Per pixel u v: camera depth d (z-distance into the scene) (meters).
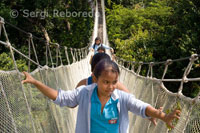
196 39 11.38
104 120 1.56
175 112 1.30
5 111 1.60
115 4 23.36
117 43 14.93
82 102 1.59
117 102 1.57
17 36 13.97
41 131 2.32
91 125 1.58
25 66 8.83
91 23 19.08
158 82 3.10
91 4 19.19
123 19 18.88
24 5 13.96
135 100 1.53
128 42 14.52
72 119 3.77
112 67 1.42
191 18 12.05
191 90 10.05
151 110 1.42
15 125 1.69
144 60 12.88
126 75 5.93
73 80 4.92
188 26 12.14
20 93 1.96
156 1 19.70
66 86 4.08
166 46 12.93
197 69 10.39
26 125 1.92
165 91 2.82
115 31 18.67
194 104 1.95
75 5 18.73
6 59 6.94
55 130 2.74
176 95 2.38
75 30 18.22
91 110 1.57
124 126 1.59
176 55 12.02
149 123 2.99
